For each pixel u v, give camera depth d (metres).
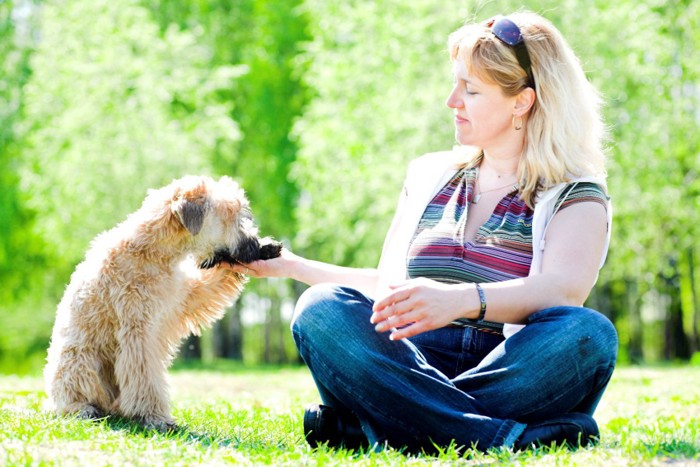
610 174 24.50
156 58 29.02
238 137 30.12
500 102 5.22
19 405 7.41
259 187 34.16
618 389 12.43
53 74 28.70
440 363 5.05
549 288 4.74
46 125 29.48
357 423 5.10
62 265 35.84
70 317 6.45
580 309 4.64
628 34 23.92
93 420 5.72
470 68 5.26
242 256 6.61
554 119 5.16
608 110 23.67
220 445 5.18
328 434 5.05
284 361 45.06
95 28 28.69
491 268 5.07
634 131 24.56
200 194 6.58
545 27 5.35
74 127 27.86
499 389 4.68
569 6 23.31
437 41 23.92
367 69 26.62
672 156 26.58
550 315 4.66
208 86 30.09
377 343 4.68
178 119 30.72
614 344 4.64
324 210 28.59
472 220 5.32
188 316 6.87
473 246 5.15
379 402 4.71
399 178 24.34
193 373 21.19
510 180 5.36
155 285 6.41
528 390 4.63
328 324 4.73
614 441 5.20
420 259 5.22
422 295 4.48
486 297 4.60
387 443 4.82
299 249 34.62
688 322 40.59
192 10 34.06
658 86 25.28
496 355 4.75
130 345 6.26
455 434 4.62
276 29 34.41
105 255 6.41
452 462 4.32
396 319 4.50
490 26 5.39
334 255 30.12
